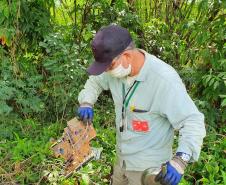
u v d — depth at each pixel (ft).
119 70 4.39
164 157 4.92
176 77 4.44
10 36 8.09
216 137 8.01
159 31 9.85
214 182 6.55
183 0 10.07
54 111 8.51
